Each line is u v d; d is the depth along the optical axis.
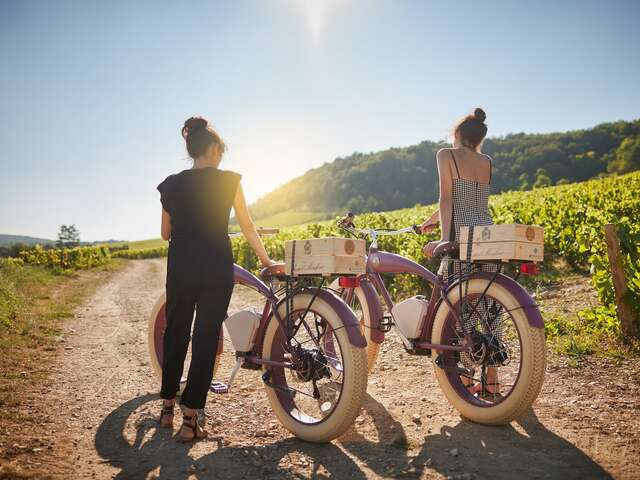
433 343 3.36
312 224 15.04
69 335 6.51
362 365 2.82
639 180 15.71
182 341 3.18
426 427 3.11
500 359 3.09
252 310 3.45
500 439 2.86
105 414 3.45
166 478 2.51
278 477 2.51
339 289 4.25
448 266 3.43
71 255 26.39
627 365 3.96
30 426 3.17
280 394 3.22
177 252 3.07
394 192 150.00
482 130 3.49
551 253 8.61
